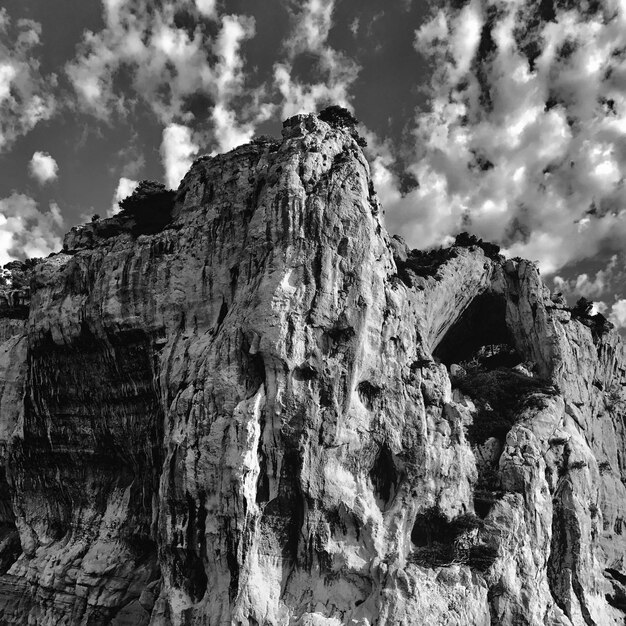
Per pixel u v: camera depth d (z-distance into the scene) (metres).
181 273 44.94
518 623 39.19
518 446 45.06
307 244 39.44
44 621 42.66
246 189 46.09
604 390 63.97
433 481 39.84
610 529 55.53
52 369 48.41
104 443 46.12
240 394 37.16
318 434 36.78
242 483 34.44
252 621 33.03
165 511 36.69
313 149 43.38
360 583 35.56
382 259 43.69
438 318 56.44
